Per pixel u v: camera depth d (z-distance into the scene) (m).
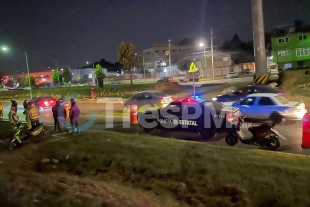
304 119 10.64
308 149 10.55
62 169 9.30
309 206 6.42
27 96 59.19
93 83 70.81
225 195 7.22
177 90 40.59
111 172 8.80
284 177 7.28
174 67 84.38
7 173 7.36
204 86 40.53
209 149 9.62
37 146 10.73
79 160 9.59
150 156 9.14
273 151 9.61
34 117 12.64
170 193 7.63
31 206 5.19
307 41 58.22
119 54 46.78
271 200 6.80
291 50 60.03
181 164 8.52
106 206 5.54
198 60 77.25
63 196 5.70
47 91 56.09
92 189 6.78
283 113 14.70
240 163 8.14
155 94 21.48
